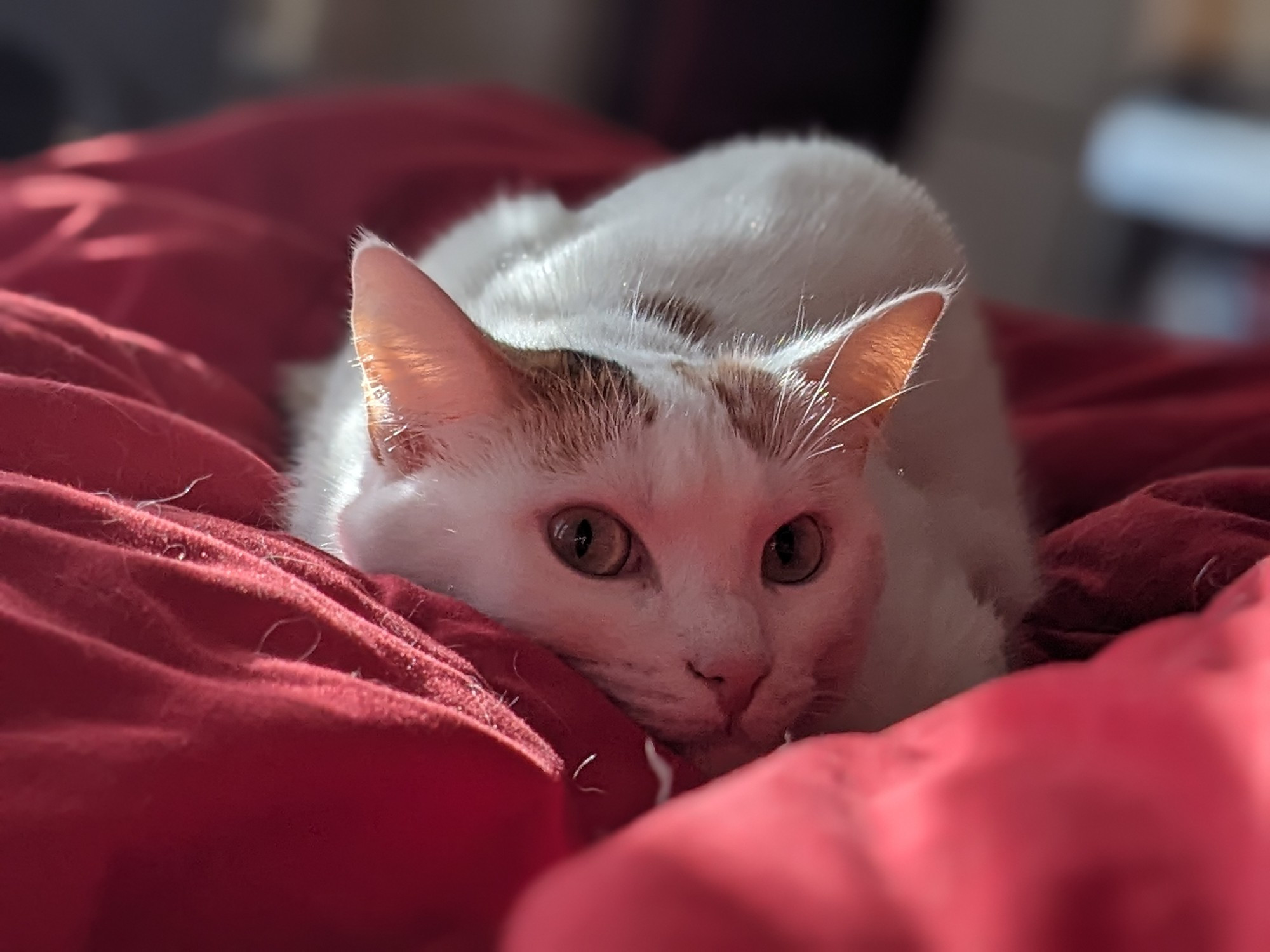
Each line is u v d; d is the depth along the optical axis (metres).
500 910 0.18
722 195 0.37
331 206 0.52
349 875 0.18
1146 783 0.14
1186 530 0.29
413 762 0.19
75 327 0.31
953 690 0.27
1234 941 0.12
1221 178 1.20
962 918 0.12
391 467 0.26
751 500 0.25
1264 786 0.13
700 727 0.24
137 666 0.19
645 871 0.14
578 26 1.05
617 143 0.67
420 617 0.23
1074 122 1.20
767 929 0.13
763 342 0.31
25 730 0.17
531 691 0.22
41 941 0.16
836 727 0.27
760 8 0.94
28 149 0.76
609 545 0.25
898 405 0.32
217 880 0.18
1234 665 0.16
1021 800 0.14
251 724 0.18
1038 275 1.23
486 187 0.54
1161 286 1.20
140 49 0.79
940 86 1.15
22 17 0.76
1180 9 1.25
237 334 0.42
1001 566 0.31
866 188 0.37
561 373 0.26
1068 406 0.48
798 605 0.26
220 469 0.28
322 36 1.01
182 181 0.54
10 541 0.20
